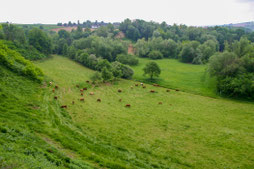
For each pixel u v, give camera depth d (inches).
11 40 3722.9
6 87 1393.9
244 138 1165.7
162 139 1109.7
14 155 518.0
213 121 1434.5
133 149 963.3
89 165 675.4
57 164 593.0
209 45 4729.3
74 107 1531.7
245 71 2283.5
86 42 5068.9
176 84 2691.9
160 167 831.1
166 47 5482.3
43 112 1212.5
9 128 756.0
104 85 2513.5
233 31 7332.7
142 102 1878.7
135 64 4315.9
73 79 2600.9
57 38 6348.4
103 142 985.5
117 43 4872.0
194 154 971.9
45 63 3604.8
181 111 1649.9
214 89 2413.9
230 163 909.2
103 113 1470.2
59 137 872.9
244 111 1684.3
